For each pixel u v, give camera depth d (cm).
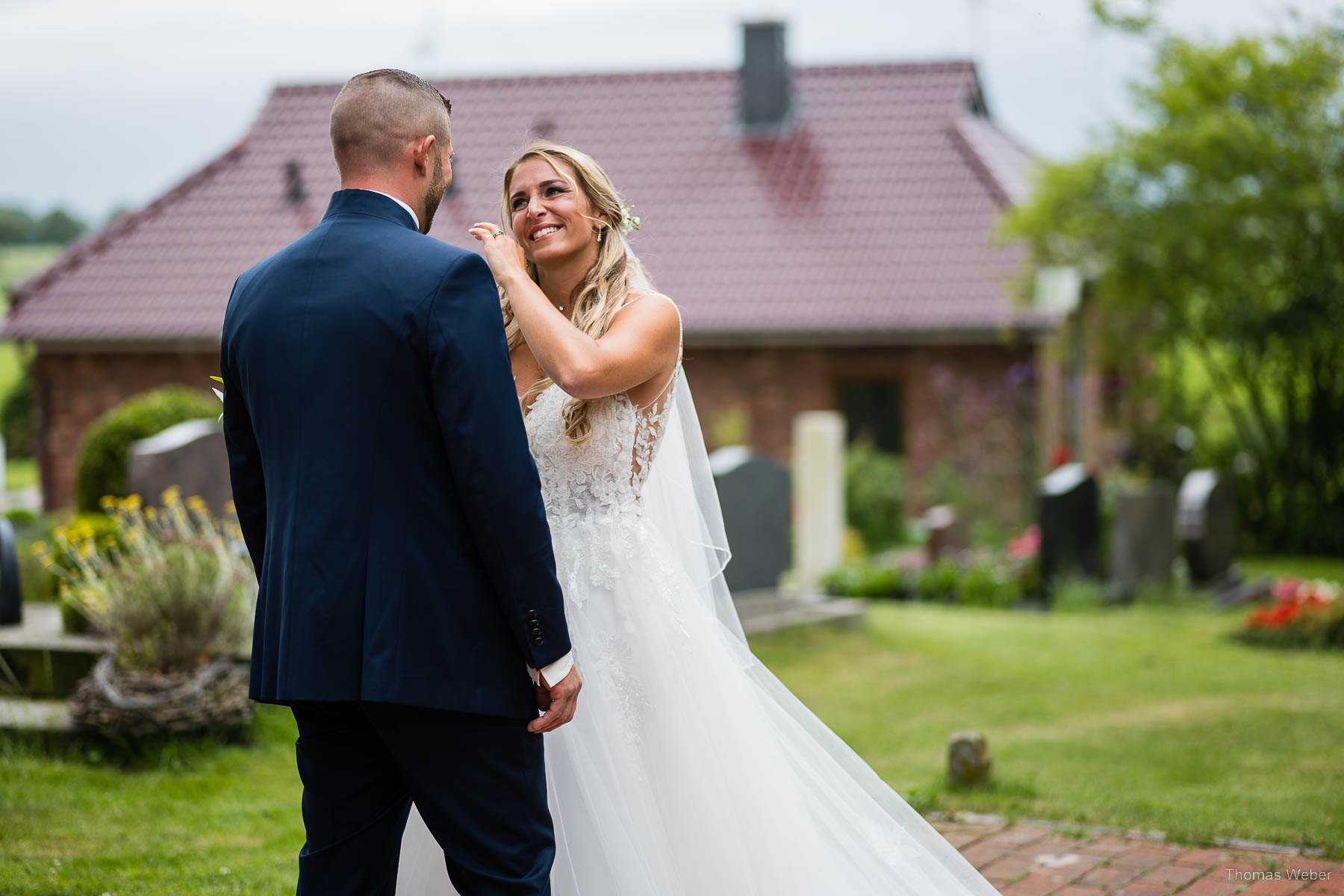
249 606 610
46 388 1836
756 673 333
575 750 287
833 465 1259
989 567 1195
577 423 296
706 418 1761
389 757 269
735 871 289
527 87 2098
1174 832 448
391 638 246
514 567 247
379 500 249
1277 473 1662
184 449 720
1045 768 566
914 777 549
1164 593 1197
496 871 258
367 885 269
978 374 1694
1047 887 395
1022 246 1742
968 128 1975
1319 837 444
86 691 551
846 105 2023
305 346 252
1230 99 1517
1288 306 1550
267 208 1966
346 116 265
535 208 304
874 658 877
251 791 505
